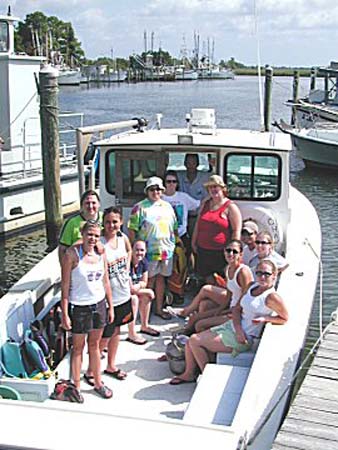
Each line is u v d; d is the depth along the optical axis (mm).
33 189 13555
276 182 6379
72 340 4867
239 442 3562
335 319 6199
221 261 6020
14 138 13562
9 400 3846
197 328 5375
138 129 7719
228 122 34812
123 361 5379
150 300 5766
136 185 6617
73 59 108625
